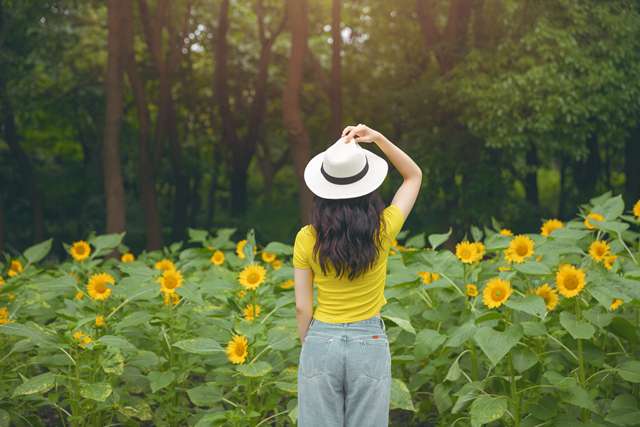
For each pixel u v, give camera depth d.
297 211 27.39
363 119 21.48
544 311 3.17
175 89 24.64
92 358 3.88
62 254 20.22
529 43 13.08
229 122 22.81
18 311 4.60
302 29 14.16
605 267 3.95
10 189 22.53
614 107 13.28
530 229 17.81
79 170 23.41
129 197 22.78
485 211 15.73
